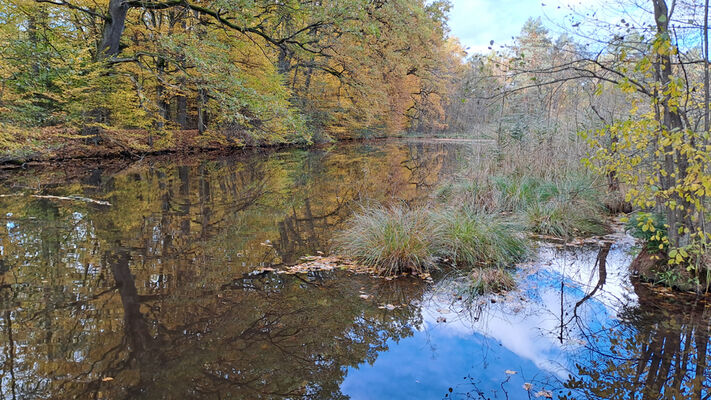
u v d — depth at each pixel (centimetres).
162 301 333
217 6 1100
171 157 1548
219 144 1916
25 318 296
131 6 1148
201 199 784
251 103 1121
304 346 274
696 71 434
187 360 250
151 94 1475
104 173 1082
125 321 297
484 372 248
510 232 499
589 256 483
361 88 1833
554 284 398
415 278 407
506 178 755
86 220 592
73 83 1160
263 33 1222
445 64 3328
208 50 1165
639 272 415
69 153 1250
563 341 287
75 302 326
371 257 439
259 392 222
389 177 1145
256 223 612
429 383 236
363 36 1323
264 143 2144
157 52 1187
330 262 446
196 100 1802
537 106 1060
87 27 1459
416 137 3956
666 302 352
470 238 468
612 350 276
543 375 247
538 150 836
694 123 393
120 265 414
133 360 248
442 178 1082
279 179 1080
